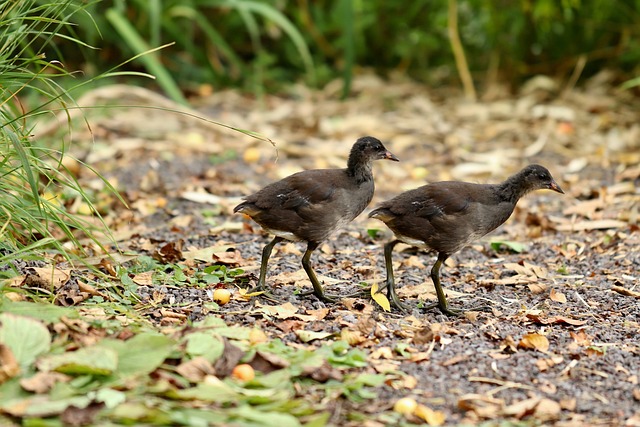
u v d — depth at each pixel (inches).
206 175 605.9
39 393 279.1
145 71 840.3
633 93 800.9
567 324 375.6
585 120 746.2
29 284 370.0
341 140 704.4
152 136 698.2
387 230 510.3
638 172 608.1
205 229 503.5
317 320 366.3
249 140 694.5
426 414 289.4
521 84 863.1
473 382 319.3
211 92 835.4
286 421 273.3
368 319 359.6
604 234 508.4
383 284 419.8
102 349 297.3
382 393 306.2
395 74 894.4
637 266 454.3
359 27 862.5
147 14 816.3
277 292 401.1
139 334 317.1
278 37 887.7
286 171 620.4
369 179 403.5
